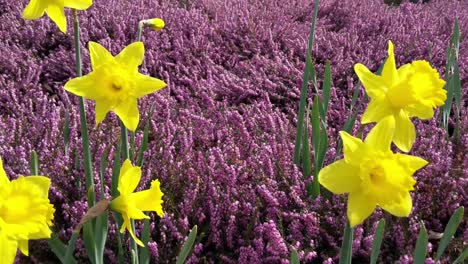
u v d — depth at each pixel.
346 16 1.97
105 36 1.64
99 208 0.55
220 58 1.59
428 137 1.08
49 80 1.44
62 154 1.01
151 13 1.72
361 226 0.86
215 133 1.14
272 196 0.87
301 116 0.94
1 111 1.28
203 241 0.88
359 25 1.81
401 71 0.57
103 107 0.61
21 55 1.51
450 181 0.91
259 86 1.41
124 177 0.56
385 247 0.84
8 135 1.07
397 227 0.84
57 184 0.91
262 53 1.64
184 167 0.96
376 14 1.86
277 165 0.96
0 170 0.50
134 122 0.61
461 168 0.97
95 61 0.61
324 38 1.64
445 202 0.89
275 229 0.79
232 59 1.59
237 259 0.85
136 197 0.56
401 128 0.56
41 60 1.51
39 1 0.64
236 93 1.39
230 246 0.85
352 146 0.52
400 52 1.55
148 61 1.50
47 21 1.64
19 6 1.79
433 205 0.90
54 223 0.86
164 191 0.92
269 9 1.94
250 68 1.50
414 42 1.58
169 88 1.35
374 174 0.52
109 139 1.05
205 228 0.88
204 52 1.57
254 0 2.05
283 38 1.67
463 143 1.06
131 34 1.65
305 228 0.87
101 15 1.71
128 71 0.60
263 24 1.72
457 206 0.89
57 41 1.63
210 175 0.93
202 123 1.13
